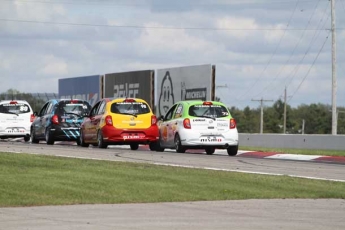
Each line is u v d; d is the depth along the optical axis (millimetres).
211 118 58844
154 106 98438
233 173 38781
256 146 83625
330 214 27672
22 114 80875
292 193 32344
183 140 58656
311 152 64438
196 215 26891
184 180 34969
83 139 67188
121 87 104312
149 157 50969
